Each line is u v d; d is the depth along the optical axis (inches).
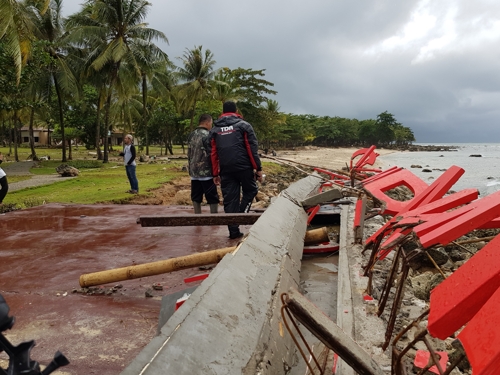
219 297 84.4
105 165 1186.6
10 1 600.7
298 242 161.8
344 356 57.4
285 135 3304.6
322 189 286.5
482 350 47.6
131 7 1167.6
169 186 592.7
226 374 64.3
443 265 220.7
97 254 194.4
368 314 113.8
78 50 1236.5
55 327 117.7
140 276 143.3
